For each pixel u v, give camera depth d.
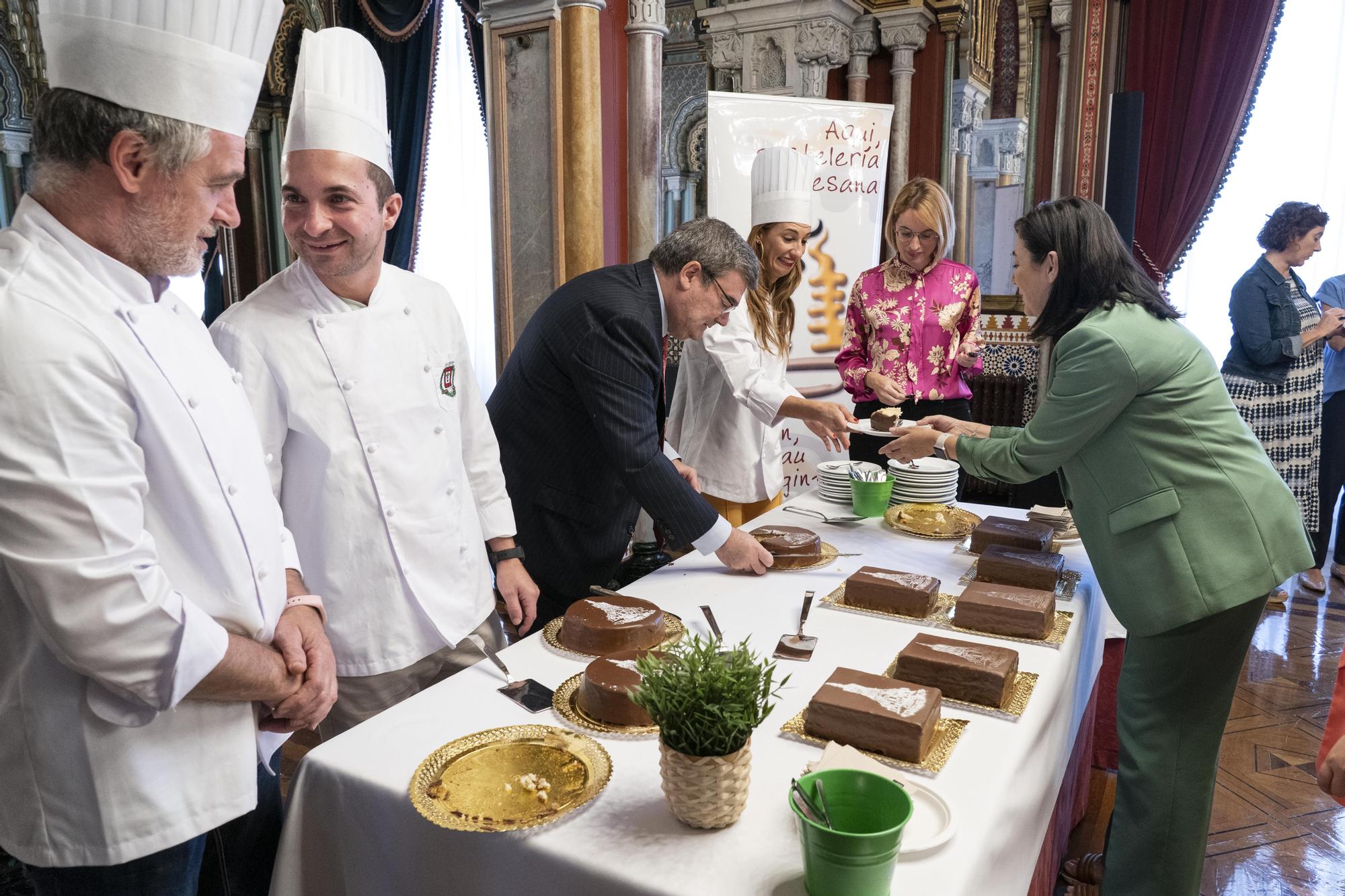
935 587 1.60
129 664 0.91
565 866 0.94
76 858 1.00
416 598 1.51
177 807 1.03
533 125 3.56
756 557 1.77
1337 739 1.27
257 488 1.14
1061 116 5.11
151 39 0.90
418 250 6.91
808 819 0.84
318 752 1.13
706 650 0.98
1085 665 1.72
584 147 3.49
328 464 1.44
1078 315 1.69
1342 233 4.84
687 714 0.93
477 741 1.13
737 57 4.86
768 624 1.53
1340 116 4.75
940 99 5.03
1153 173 4.84
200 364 1.08
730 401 2.61
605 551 2.04
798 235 2.61
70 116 0.91
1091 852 2.14
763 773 1.09
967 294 3.44
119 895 1.04
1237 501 1.57
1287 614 3.79
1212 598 1.55
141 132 0.91
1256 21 4.50
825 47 4.56
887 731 1.12
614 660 1.27
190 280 6.59
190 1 0.92
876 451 3.47
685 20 7.05
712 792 0.95
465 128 6.85
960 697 1.27
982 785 1.07
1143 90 4.80
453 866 1.02
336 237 1.39
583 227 3.55
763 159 2.60
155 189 0.95
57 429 0.86
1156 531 1.60
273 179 6.49
